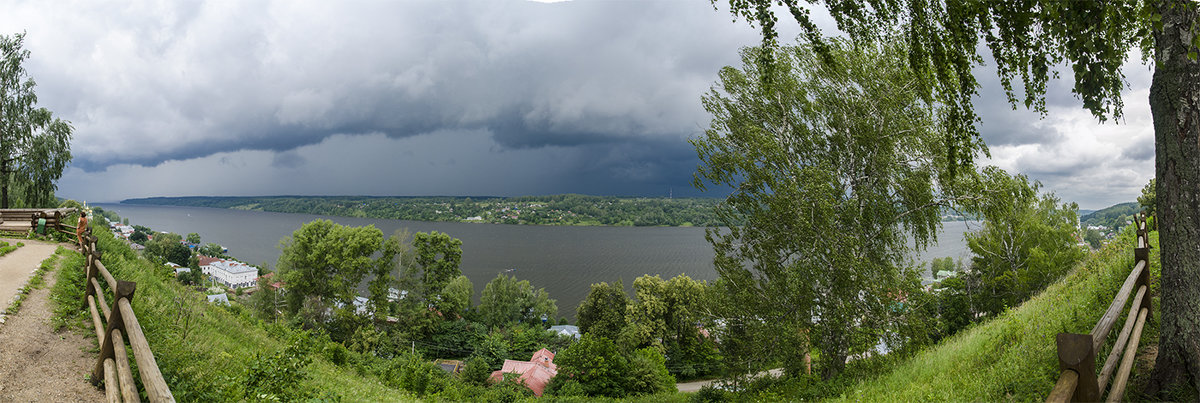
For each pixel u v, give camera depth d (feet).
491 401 115.65
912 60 21.24
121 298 19.51
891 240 60.64
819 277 56.54
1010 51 18.42
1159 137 18.85
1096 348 12.96
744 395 64.23
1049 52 17.38
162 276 52.85
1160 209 19.11
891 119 60.13
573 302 374.43
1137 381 20.29
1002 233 106.52
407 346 194.49
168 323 30.78
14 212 61.52
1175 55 17.88
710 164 65.36
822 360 60.80
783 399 52.39
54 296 31.81
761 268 63.93
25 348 23.62
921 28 20.12
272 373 25.96
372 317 201.46
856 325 58.13
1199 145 17.83
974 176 55.77
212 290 294.87
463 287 237.66
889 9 20.72
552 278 471.21
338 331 185.98
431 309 217.15
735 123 65.36
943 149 55.77
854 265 55.52
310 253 186.91
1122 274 31.37
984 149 53.01
